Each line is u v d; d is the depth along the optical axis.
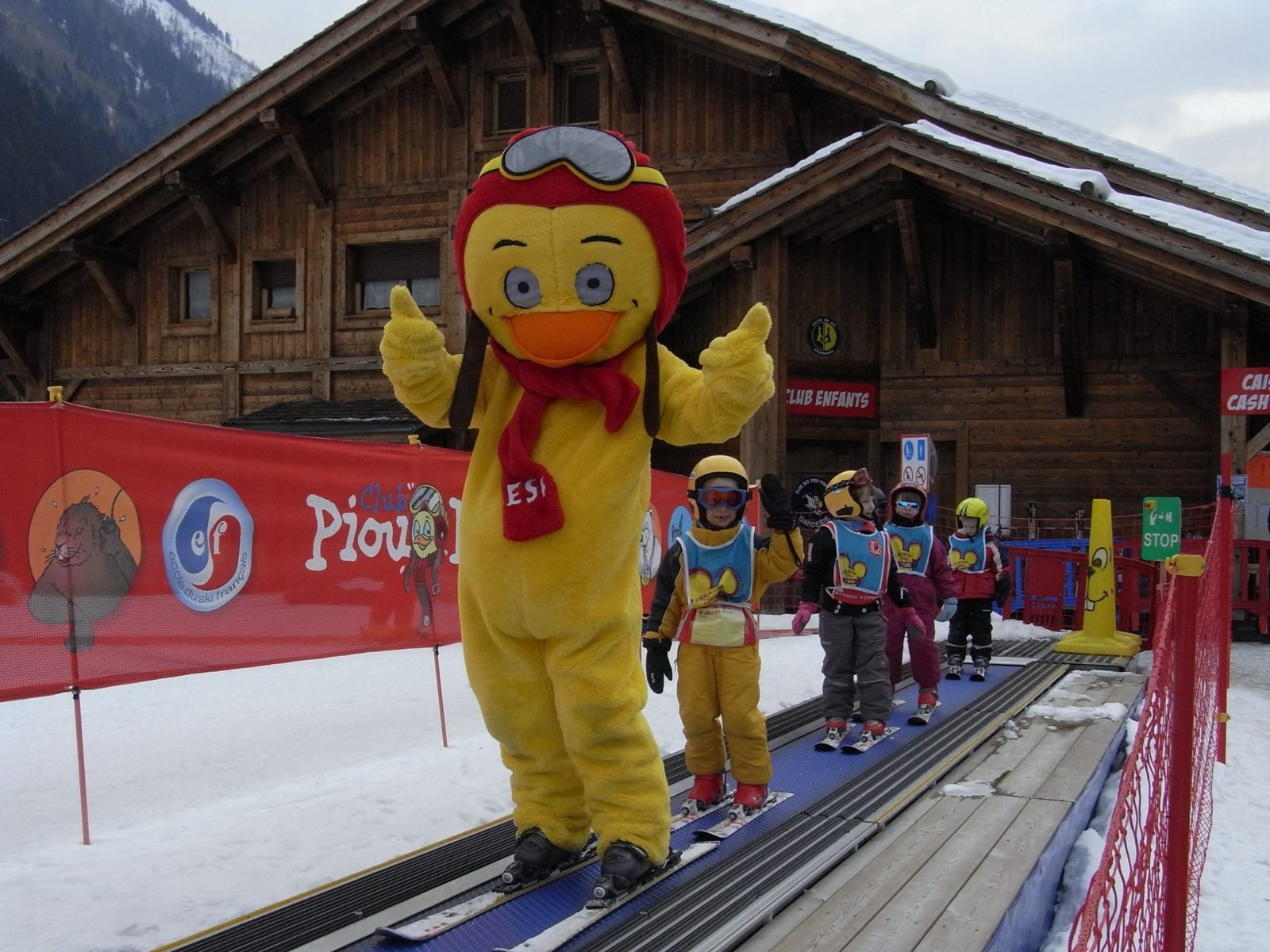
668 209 3.68
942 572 7.39
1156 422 15.31
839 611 6.47
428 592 6.96
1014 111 17.75
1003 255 16.06
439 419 3.86
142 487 5.18
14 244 18.41
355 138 18.42
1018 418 15.97
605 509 3.60
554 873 4.11
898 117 15.50
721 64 16.66
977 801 5.30
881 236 16.61
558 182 3.58
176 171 17.89
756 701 4.94
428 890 3.98
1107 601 10.84
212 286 19.16
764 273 14.89
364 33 16.83
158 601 5.21
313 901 3.86
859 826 4.77
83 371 19.83
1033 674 9.38
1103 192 12.97
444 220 17.94
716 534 4.95
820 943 3.56
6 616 4.55
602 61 17.08
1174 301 15.21
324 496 6.29
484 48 17.75
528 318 3.62
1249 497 14.71
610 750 3.80
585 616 3.63
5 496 4.58
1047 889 4.60
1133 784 2.85
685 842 4.51
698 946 3.45
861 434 16.58
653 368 3.71
